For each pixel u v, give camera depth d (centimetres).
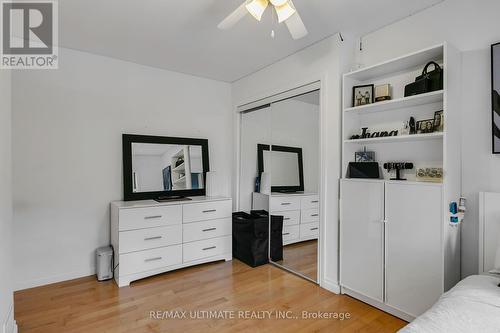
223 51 296
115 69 313
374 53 255
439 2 213
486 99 192
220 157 396
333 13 225
